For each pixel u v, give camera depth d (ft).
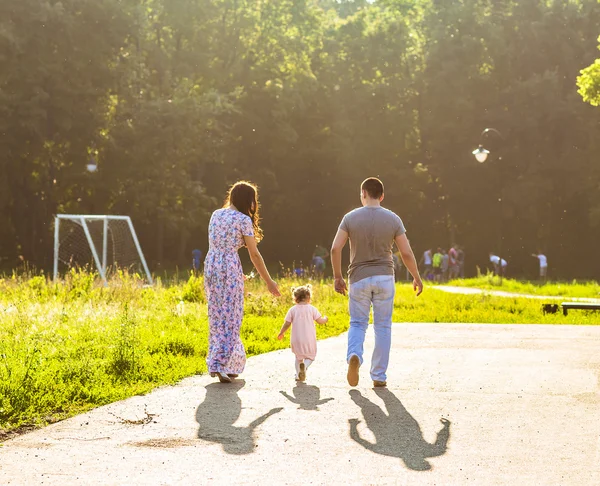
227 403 24.86
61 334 39.68
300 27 230.07
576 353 36.94
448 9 219.41
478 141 217.97
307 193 230.27
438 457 18.58
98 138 180.04
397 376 30.19
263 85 222.69
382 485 16.35
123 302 62.28
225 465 17.83
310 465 17.87
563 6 218.59
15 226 188.24
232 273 28.99
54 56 170.40
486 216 223.92
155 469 17.48
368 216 27.84
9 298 62.85
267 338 43.78
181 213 194.39
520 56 220.64
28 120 165.17
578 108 212.23
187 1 203.51
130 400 25.30
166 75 193.88
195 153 198.59
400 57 223.10
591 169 210.79
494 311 68.44
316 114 229.04
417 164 226.99
